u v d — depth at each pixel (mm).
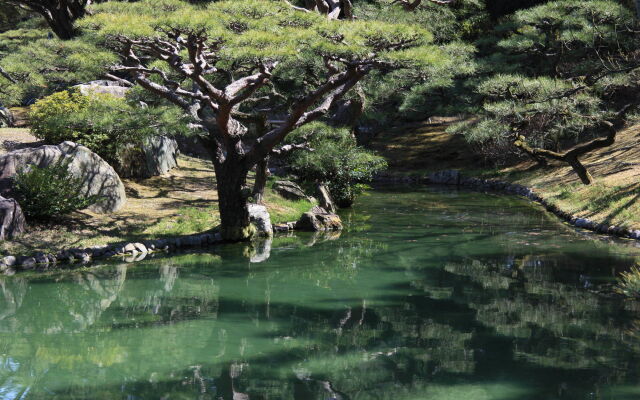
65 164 12742
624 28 17719
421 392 5488
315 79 14930
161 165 17766
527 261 10930
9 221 11359
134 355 6605
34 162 12820
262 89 15906
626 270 9992
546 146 22844
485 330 7234
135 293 9180
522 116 15953
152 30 9719
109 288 9445
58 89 17812
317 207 16203
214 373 6070
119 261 11320
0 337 7211
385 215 17156
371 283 9664
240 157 12656
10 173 12445
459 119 28297
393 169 27484
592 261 10742
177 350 6777
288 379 5906
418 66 11078
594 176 17906
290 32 10219
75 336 7246
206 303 8633
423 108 24547
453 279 9797
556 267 10391
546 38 20094
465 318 7734
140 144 16719
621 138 20922
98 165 13758
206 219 14039
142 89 14695
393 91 17609
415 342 6898
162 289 9406
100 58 10930
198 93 11578
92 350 6766
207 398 5430
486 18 24922
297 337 7180
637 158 17781
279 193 16922
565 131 22156
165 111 13062
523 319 7641
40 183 11969
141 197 15289
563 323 7426
